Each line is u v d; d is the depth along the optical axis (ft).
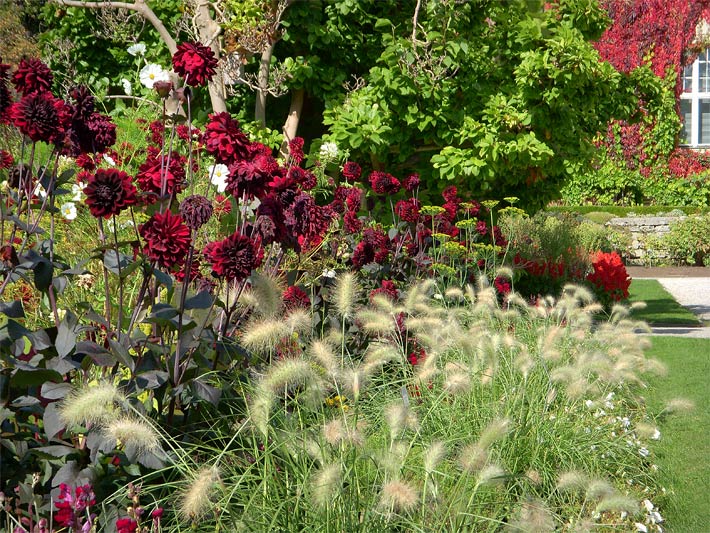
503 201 35.04
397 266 23.27
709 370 26.86
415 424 11.32
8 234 17.29
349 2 29.94
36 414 11.50
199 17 29.22
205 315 12.67
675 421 21.40
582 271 39.75
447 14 28.76
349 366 13.66
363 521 10.08
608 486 11.66
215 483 9.72
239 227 15.21
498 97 30.37
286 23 29.89
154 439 9.47
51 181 12.28
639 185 76.23
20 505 10.48
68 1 30.63
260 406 10.64
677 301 45.83
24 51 44.04
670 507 16.07
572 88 30.30
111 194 10.62
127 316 15.56
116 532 9.76
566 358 20.02
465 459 11.02
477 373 15.51
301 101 31.99
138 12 30.01
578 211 73.10
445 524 10.96
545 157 29.81
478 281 23.95
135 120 27.48
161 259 10.75
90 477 10.10
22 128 11.68
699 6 74.95
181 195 20.80
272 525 9.61
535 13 32.37
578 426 16.62
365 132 28.43
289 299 16.08
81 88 12.64
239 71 30.63
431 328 16.56
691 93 81.82
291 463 10.88
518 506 12.46
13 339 10.40
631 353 20.36
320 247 20.40
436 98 29.07
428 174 31.68
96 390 9.34
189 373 11.48
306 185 19.72
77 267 11.22
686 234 66.64
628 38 76.74
